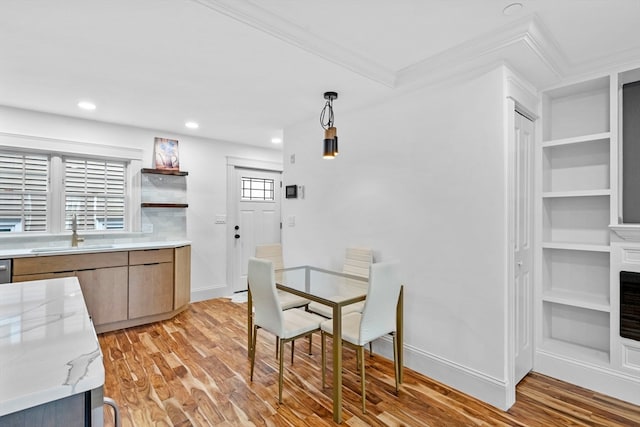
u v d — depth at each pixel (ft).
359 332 6.76
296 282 8.49
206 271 15.03
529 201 8.21
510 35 6.24
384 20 6.18
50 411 2.36
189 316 12.60
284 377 7.98
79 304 4.34
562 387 7.58
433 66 7.75
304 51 6.87
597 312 8.21
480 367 7.16
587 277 8.39
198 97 9.68
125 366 8.47
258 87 8.81
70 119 11.66
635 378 6.91
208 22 5.86
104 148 12.30
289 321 7.72
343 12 5.94
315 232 11.75
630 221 7.29
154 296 11.71
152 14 5.62
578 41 6.70
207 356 9.10
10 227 10.81
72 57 7.23
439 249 7.99
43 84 8.79
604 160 8.13
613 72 7.30
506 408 6.68
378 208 9.52
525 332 8.04
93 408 2.53
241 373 8.16
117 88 9.04
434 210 8.11
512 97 7.06
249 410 6.64
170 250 12.17
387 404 6.91
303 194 12.32
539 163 8.43
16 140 10.66
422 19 6.13
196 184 14.71
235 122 12.39
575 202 8.57
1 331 3.38
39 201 11.27
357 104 9.89
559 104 8.85
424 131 8.36
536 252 8.45
